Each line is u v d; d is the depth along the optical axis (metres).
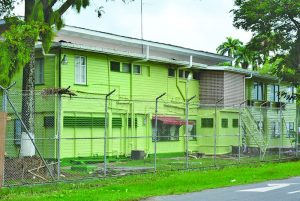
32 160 17.73
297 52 34.06
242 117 34.25
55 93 21.70
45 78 26.25
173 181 17.09
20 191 14.39
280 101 42.44
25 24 18.09
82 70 27.08
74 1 19.75
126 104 29.39
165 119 31.66
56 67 25.91
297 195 13.93
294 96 38.69
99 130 27.66
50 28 18.78
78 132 26.36
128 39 32.44
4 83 17.31
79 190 14.82
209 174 19.52
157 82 31.78
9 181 16.23
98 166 22.88
